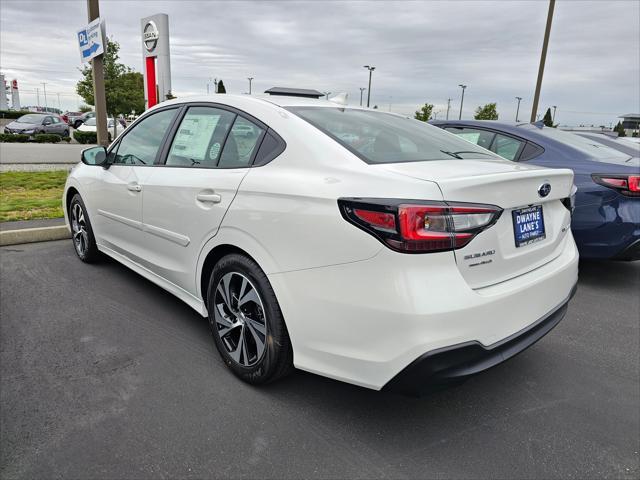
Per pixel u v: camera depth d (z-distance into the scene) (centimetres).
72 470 194
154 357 286
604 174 425
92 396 245
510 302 209
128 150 371
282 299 223
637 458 215
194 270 287
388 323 188
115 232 382
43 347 294
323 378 269
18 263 452
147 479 191
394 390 196
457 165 231
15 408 233
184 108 325
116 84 2730
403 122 307
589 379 284
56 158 1430
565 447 221
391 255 187
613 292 446
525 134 509
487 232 203
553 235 254
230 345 270
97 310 349
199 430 221
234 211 246
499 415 244
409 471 201
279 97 295
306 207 213
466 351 191
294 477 195
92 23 796
